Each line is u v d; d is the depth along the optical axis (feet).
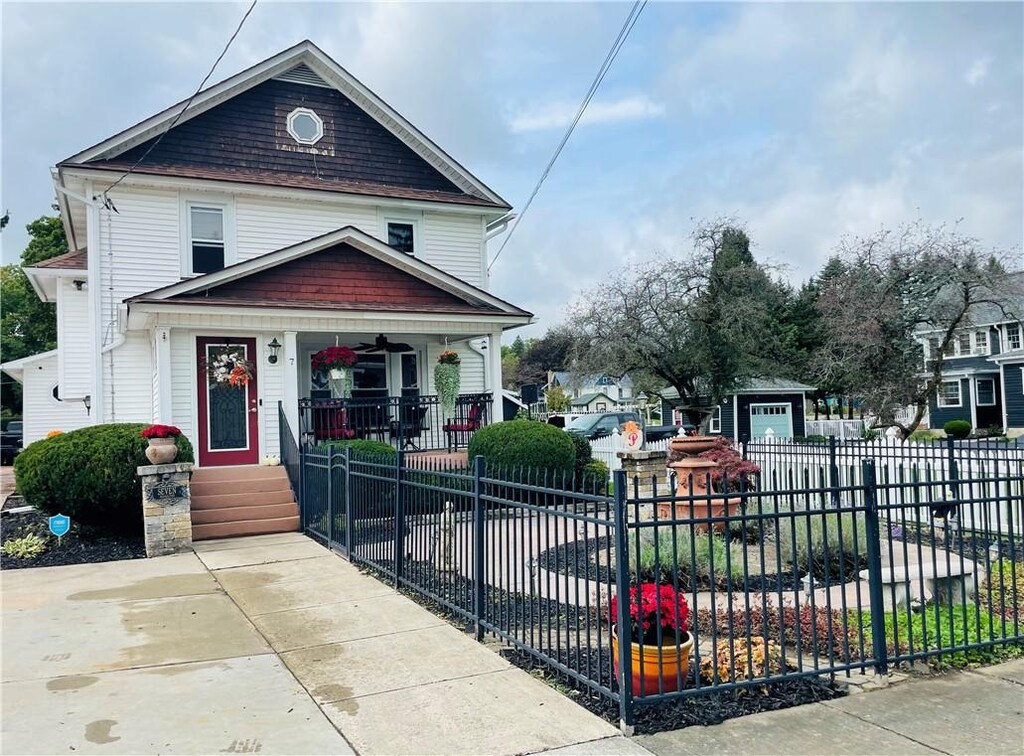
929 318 80.18
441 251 64.69
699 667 16.17
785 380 115.75
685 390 93.50
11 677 17.92
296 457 42.24
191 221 55.31
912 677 17.11
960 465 36.27
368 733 14.40
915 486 18.02
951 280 77.00
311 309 47.70
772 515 15.98
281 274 49.49
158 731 14.64
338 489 34.65
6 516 42.32
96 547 35.24
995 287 75.20
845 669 16.58
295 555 33.45
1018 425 118.11
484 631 20.49
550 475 43.06
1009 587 24.40
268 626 22.22
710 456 35.19
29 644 20.63
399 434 48.29
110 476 34.96
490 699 16.03
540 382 222.48
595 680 15.96
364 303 50.34
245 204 56.95
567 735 14.14
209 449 47.83
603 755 13.26
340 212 60.59
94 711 15.72
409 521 26.78
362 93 62.49
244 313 46.21
